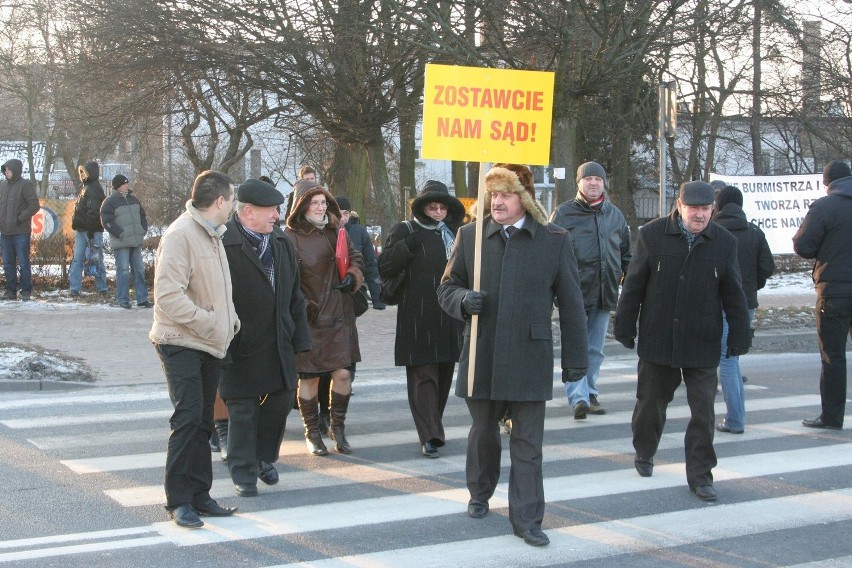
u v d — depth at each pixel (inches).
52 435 311.4
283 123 921.5
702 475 251.4
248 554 206.1
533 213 216.2
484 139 231.6
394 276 292.4
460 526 226.2
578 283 219.6
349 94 753.0
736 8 679.1
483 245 219.6
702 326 249.8
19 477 263.0
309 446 294.4
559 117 658.2
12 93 1357.0
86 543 211.8
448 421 343.6
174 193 1409.9
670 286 252.7
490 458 230.8
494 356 213.5
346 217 378.0
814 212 323.6
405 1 668.7
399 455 293.3
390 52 734.5
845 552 212.7
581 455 295.0
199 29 749.3
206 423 227.5
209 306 219.0
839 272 322.0
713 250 250.5
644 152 1250.6
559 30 618.8
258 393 245.3
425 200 291.7
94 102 879.1
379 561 202.7
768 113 1059.3
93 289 709.9
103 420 333.7
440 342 289.7
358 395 390.0
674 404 375.9
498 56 680.4
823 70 967.0
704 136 1094.4
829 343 328.5
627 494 254.4
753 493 256.4
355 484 261.3
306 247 286.8
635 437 272.1
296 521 228.7
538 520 214.8
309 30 730.8
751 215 681.6
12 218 641.6
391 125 858.8
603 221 348.2
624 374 448.1
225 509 232.8
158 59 761.0
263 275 242.2
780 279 870.4
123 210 619.2
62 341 493.4
